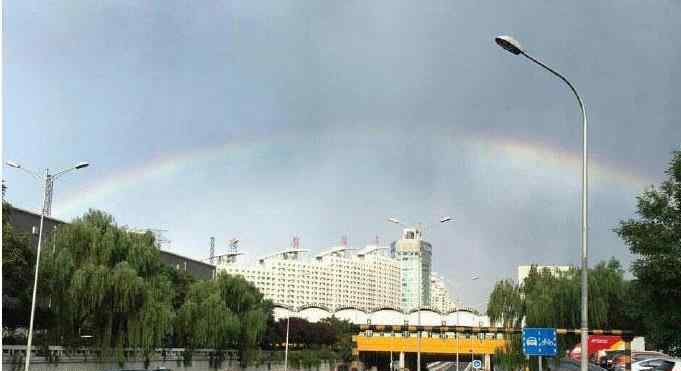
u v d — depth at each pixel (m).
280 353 95.69
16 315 53.75
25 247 51.50
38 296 53.31
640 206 30.62
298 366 99.25
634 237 30.03
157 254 64.19
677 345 30.77
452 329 60.03
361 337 99.38
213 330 73.31
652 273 28.91
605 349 66.62
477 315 121.81
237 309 85.00
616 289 61.47
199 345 74.31
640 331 50.88
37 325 55.56
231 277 86.44
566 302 62.53
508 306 67.50
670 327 29.98
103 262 58.06
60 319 55.34
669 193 30.17
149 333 58.38
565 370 60.50
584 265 23.95
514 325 67.25
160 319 59.19
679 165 29.89
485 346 96.69
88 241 58.38
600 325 61.59
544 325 62.28
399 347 98.44
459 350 97.31
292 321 112.06
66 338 56.12
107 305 56.88
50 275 53.91
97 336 57.91
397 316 126.19
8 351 48.62
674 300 29.44
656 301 30.00
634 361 52.41
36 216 70.62
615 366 54.53
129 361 60.69
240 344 83.44
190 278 92.00
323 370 107.56
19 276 49.75
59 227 60.78
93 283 54.94
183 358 71.00
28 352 43.34
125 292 56.81
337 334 115.94
